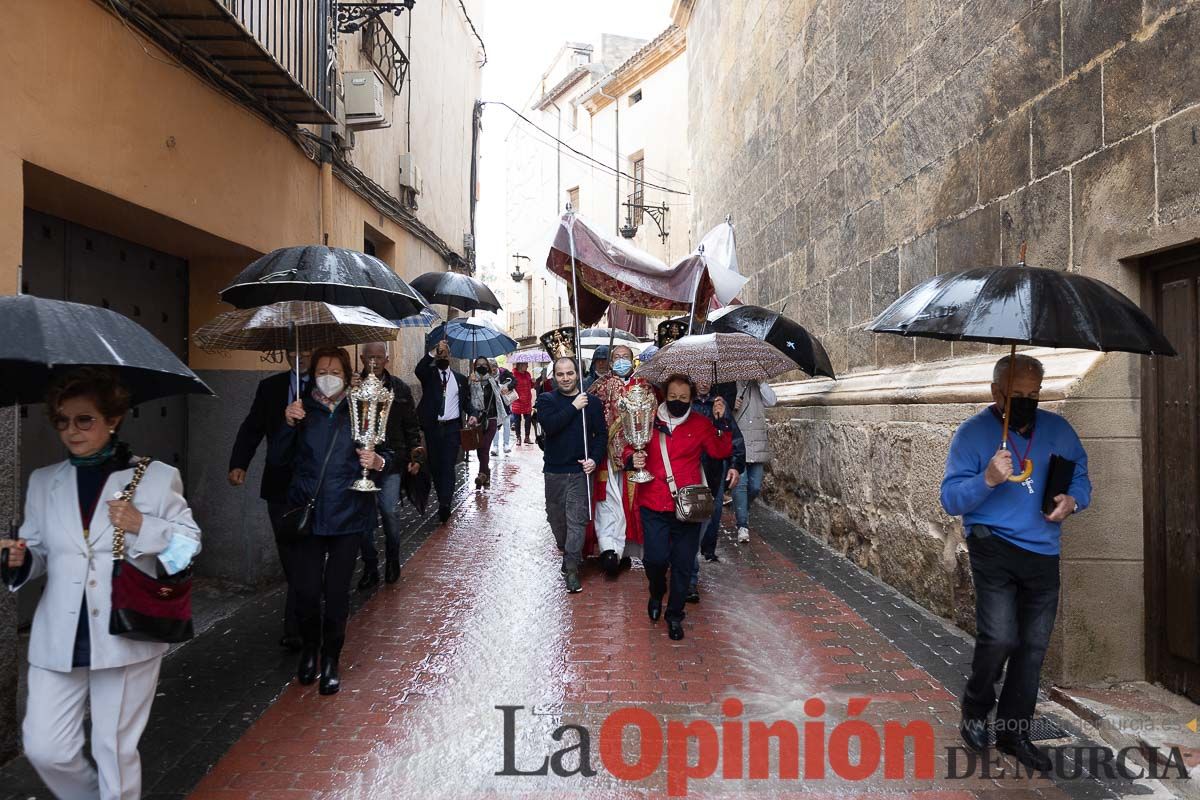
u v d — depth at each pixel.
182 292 6.38
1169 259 3.88
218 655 4.86
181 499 2.82
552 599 6.04
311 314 4.32
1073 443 3.46
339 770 3.47
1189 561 3.81
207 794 3.27
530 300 34.34
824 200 8.41
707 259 6.33
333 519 4.22
